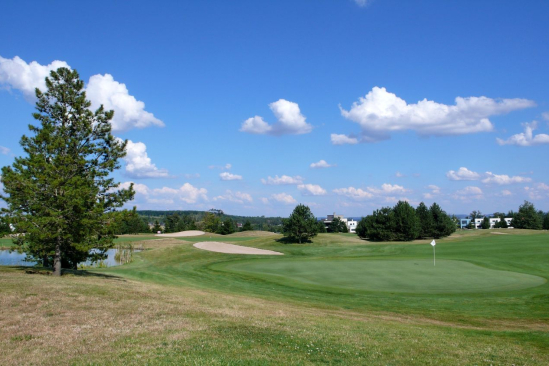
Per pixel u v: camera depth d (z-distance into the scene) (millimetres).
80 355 8812
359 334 12094
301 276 29969
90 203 22250
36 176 20672
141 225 119438
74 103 23594
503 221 133375
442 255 46844
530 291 23375
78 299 14461
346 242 69750
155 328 11266
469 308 19250
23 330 10586
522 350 11188
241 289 24266
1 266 25906
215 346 9625
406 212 78125
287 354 9273
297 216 68000
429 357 9891
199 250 52438
